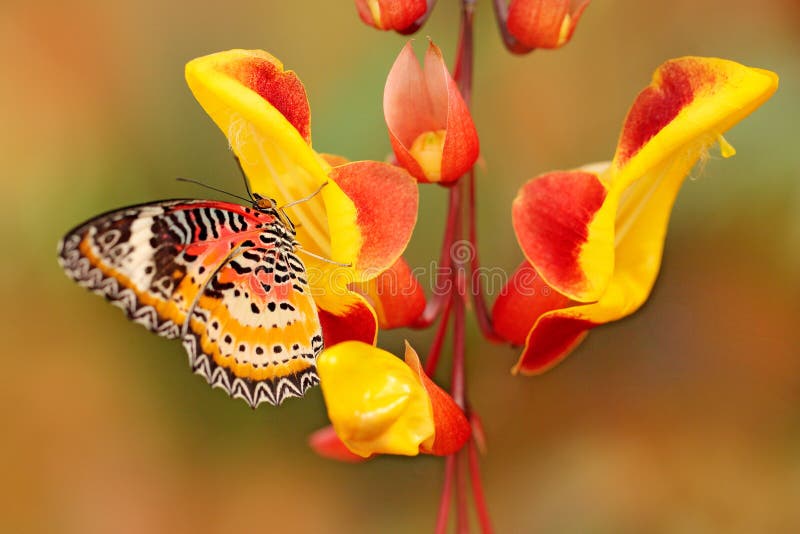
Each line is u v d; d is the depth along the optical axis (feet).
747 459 2.24
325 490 2.28
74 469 2.29
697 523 2.23
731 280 2.16
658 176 1.75
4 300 2.25
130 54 2.25
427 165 1.72
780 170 2.06
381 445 1.70
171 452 2.28
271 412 2.26
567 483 2.24
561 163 2.20
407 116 1.73
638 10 2.20
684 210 2.11
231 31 2.24
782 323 2.19
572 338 1.81
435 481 2.27
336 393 1.69
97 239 1.69
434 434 1.71
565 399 2.26
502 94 2.20
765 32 2.14
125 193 2.20
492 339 1.80
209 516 2.28
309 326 1.74
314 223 1.75
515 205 1.73
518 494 2.24
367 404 1.69
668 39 2.19
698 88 1.71
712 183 2.09
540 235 1.73
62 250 1.68
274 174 1.74
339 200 1.71
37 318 2.26
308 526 2.28
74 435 2.29
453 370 1.77
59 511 2.30
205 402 2.27
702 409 2.25
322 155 1.76
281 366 1.75
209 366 1.74
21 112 2.23
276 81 1.72
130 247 1.70
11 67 2.25
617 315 1.76
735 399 2.24
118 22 2.26
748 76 1.70
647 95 1.73
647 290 1.77
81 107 2.24
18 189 2.21
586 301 1.73
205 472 2.28
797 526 2.23
